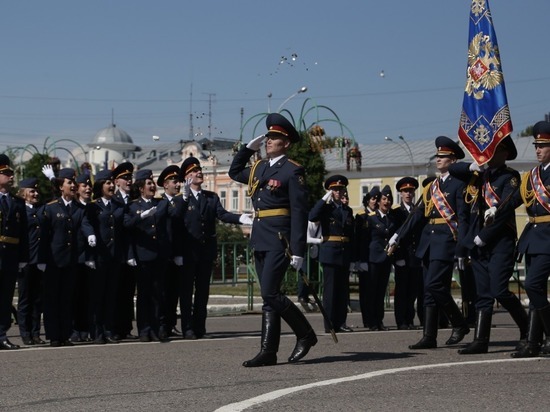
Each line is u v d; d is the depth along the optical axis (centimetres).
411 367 1130
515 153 1328
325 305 1842
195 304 1681
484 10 1380
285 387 984
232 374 1095
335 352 1341
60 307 1538
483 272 1309
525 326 1329
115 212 1611
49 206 1541
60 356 1332
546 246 1223
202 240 1672
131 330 1758
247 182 1232
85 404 898
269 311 1191
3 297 1464
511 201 1268
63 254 1530
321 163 3238
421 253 1439
